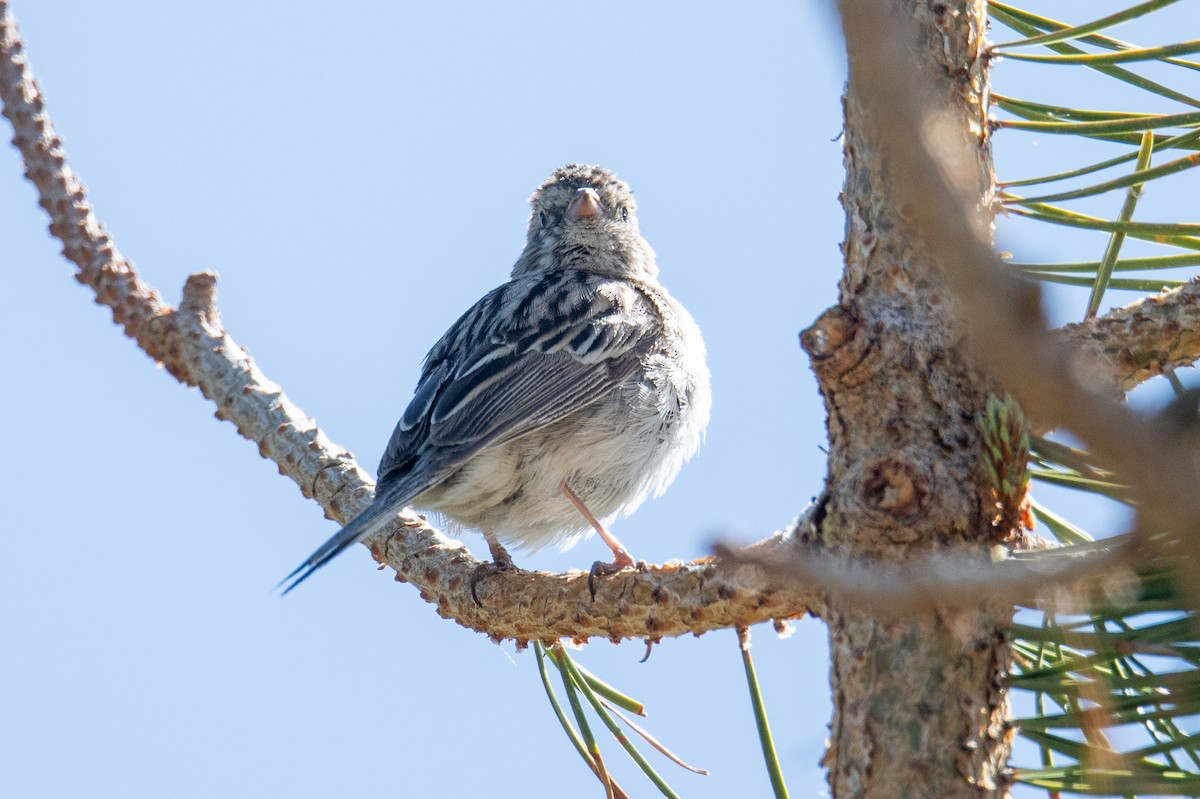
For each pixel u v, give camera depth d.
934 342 5.33
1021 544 5.29
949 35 5.85
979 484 5.22
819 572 3.30
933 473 5.19
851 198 5.66
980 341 2.16
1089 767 4.35
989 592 3.30
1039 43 6.11
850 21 2.11
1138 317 6.09
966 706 4.91
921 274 5.43
